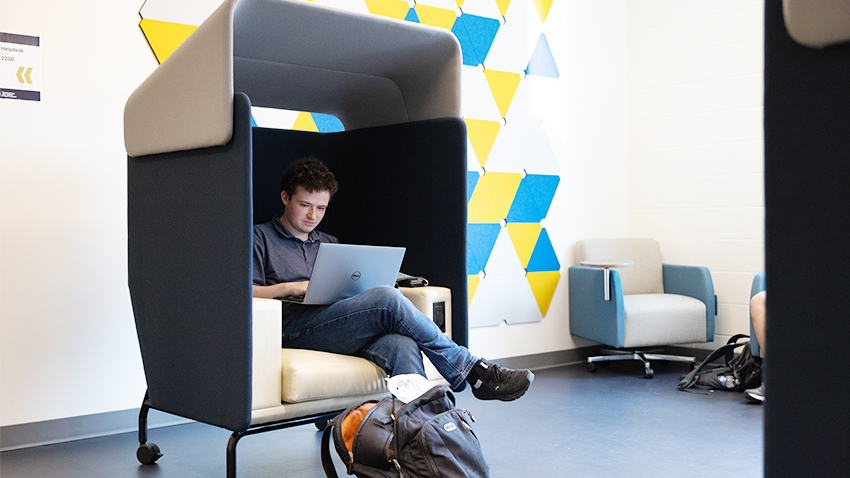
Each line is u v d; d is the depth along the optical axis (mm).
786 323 509
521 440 2824
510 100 4535
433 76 2635
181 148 2082
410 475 1863
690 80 4906
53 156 2900
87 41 2982
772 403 520
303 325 2266
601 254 4801
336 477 2043
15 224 2814
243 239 1894
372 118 2965
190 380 2100
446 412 1976
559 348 4809
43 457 2650
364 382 2127
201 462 2537
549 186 4758
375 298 2133
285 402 2002
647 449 2686
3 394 2777
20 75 2822
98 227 3012
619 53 5223
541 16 4727
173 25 3209
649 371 4250
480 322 4363
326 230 3004
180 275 2123
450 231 2559
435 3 4160
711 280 4527
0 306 2777
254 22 2158
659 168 5082
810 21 471
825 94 478
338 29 2293
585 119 4992
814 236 489
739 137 4652
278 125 3496
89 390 2973
